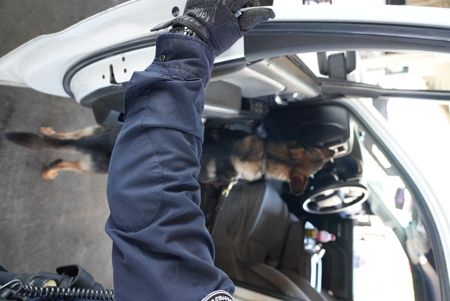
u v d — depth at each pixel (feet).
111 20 3.64
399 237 5.45
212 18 2.35
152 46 3.42
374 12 2.55
